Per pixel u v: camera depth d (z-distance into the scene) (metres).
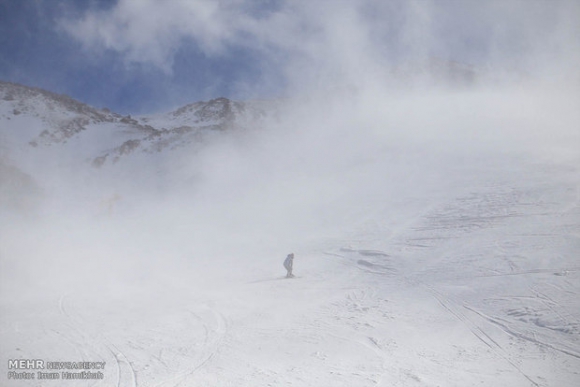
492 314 12.77
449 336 11.42
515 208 27.44
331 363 9.83
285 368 9.57
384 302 15.22
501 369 9.08
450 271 18.08
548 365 9.14
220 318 14.17
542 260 17.38
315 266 22.52
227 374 9.23
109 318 14.30
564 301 12.88
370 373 9.12
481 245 21.25
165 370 9.52
